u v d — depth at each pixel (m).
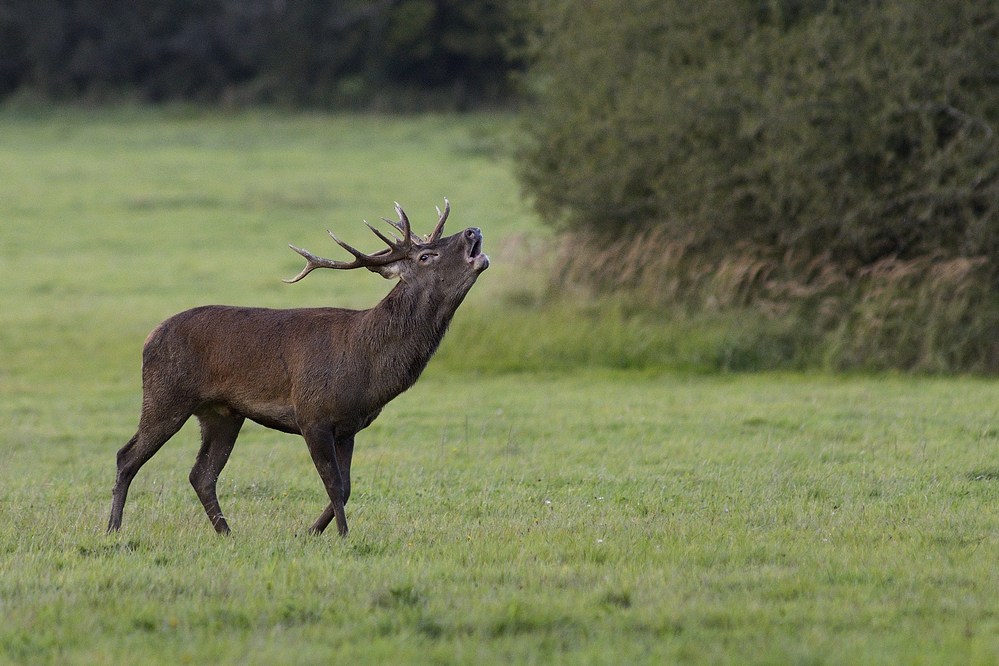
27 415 50.28
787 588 22.05
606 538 26.41
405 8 183.88
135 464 28.25
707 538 26.34
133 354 64.00
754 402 47.38
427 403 49.53
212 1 199.62
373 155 152.88
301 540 26.59
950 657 18.23
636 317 59.91
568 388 52.69
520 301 65.38
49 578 22.98
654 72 63.06
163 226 112.50
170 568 24.00
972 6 56.06
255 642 19.22
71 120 183.25
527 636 19.45
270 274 90.50
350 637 19.59
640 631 19.84
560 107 68.12
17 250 101.44
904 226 56.81
